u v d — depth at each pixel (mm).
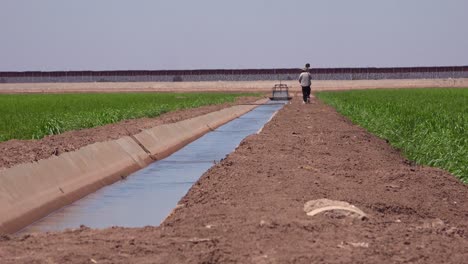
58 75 150375
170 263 7664
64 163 15742
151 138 23453
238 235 8820
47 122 26359
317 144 20547
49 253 8039
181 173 18484
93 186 16062
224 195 12219
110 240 8680
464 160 16250
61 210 13594
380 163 16578
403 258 7945
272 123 30641
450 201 12531
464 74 149250
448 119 26109
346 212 10070
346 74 150875
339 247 8258
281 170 14633
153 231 9289
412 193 12484
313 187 12438
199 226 9547
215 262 7746
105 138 20328
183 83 146875
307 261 7688
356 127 28438
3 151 16172
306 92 52281
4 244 8562
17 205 12562
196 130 30703
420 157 17984
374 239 8703
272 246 8281
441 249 8398
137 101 55375
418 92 73062
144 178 17703
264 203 11047
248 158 16828
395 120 27234
